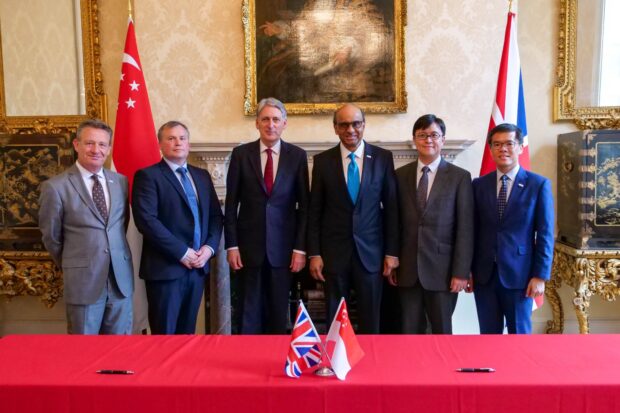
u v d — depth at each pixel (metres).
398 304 3.13
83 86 3.74
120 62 3.73
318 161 2.79
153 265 2.62
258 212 2.79
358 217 2.69
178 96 3.56
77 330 2.54
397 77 3.51
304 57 3.55
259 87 3.56
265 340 1.78
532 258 2.50
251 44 3.52
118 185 2.67
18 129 3.75
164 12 3.52
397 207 2.72
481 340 1.75
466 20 3.48
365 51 3.53
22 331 3.90
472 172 3.54
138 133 3.23
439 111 3.53
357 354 1.50
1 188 3.49
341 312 1.51
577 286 3.41
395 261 2.70
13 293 3.53
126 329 2.69
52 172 3.47
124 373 1.47
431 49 3.51
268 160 2.82
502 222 2.51
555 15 3.73
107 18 3.71
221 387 1.38
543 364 1.52
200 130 3.58
